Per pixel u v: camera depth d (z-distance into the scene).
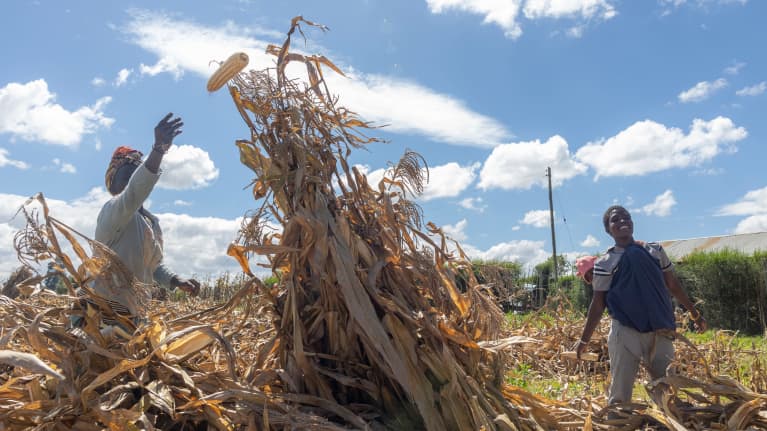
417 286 3.90
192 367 3.53
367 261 3.75
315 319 3.71
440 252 3.91
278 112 3.74
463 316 3.88
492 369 3.81
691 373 5.65
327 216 3.64
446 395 3.36
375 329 3.39
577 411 4.07
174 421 3.13
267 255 3.79
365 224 3.88
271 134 3.77
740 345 7.96
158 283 4.35
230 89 3.73
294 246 3.69
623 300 4.30
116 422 2.85
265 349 3.76
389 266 3.82
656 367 4.30
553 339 8.98
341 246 3.57
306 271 3.77
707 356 6.45
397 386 3.56
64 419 2.94
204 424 3.20
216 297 13.47
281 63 3.82
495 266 4.09
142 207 4.20
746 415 3.68
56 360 3.15
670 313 4.31
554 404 4.26
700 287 16.41
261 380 3.55
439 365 3.47
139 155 4.24
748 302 15.28
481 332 3.86
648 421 3.97
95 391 3.15
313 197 3.70
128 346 3.28
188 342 3.52
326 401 3.41
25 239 3.26
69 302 3.61
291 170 3.75
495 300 4.04
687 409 4.01
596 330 9.10
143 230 4.00
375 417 3.50
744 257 15.69
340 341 3.65
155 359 3.34
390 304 3.54
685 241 27.38
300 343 3.53
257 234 3.67
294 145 3.71
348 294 3.44
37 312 3.83
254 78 3.73
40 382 3.19
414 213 3.89
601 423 3.92
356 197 3.90
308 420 3.09
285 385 3.67
